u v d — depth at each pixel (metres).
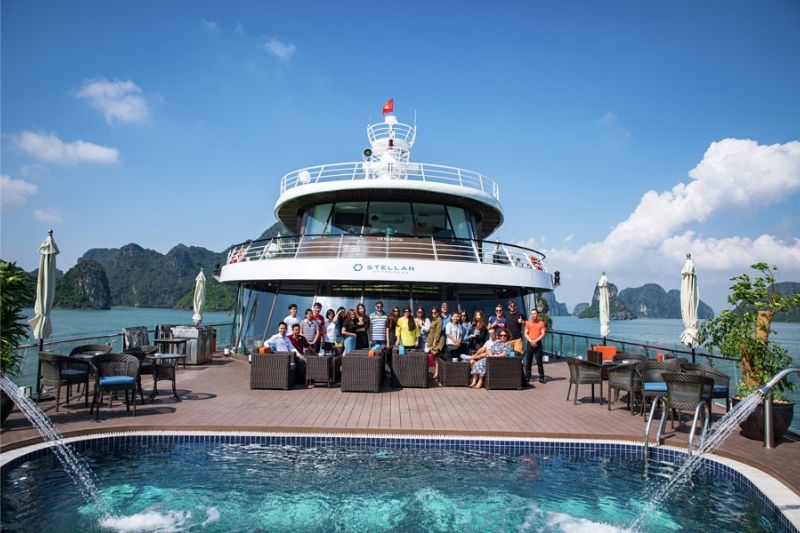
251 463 7.61
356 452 8.16
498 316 14.41
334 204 18.02
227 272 19.19
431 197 17.89
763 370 8.60
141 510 6.01
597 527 5.76
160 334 17.12
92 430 8.38
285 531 5.61
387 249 16.56
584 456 8.12
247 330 18.39
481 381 13.27
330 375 12.89
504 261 18.52
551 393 12.62
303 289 16.69
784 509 5.72
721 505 6.34
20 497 6.27
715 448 7.78
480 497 6.52
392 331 14.73
